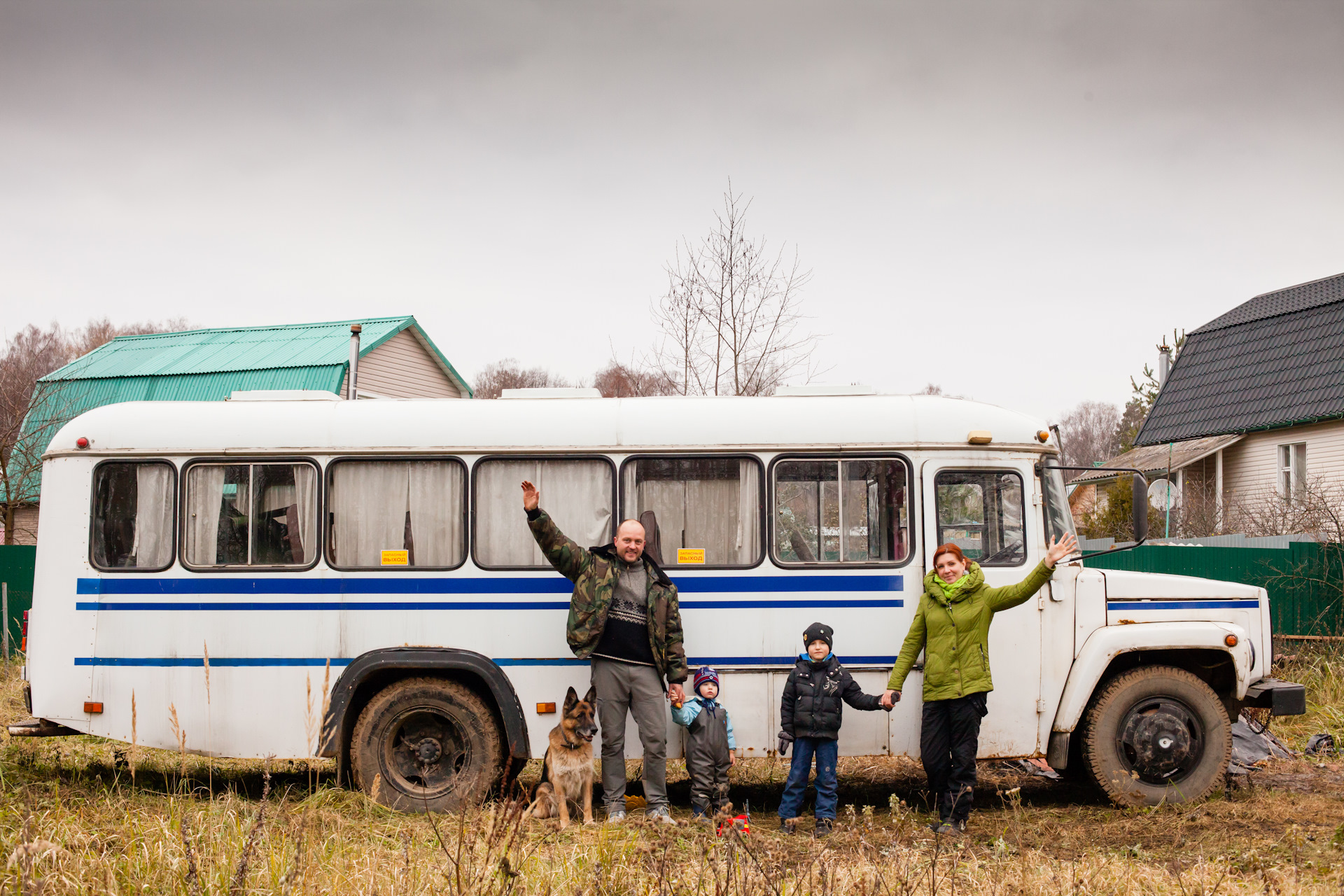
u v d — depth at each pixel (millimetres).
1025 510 6418
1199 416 21828
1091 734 6352
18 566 14211
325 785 6527
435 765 6270
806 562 6309
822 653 5895
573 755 5805
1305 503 15320
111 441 6422
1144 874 4816
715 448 6375
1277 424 19594
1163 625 6340
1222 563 11617
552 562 5938
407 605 6281
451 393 24109
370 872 4438
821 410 6453
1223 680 6617
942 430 6422
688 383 14477
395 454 6387
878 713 6230
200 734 6238
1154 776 6340
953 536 6363
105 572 6328
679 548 6328
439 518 6359
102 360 23172
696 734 5984
